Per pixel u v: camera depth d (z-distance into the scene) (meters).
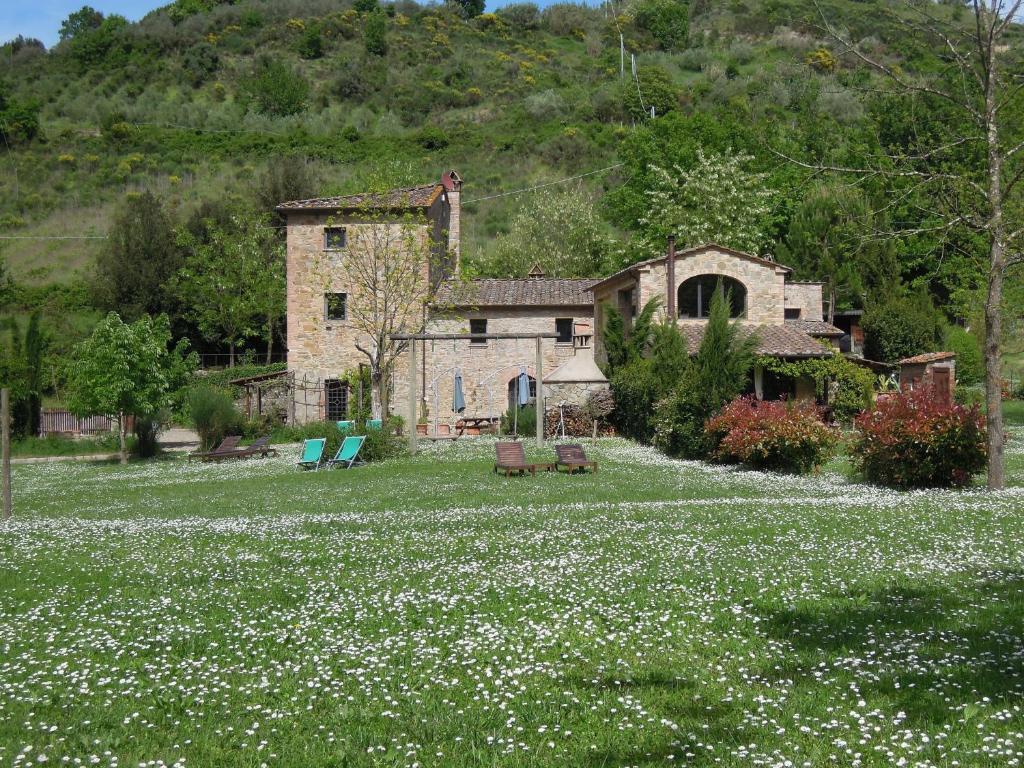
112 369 36.62
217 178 87.94
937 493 19.12
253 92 111.81
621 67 114.25
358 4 141.88
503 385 46.16
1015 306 34.72
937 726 6.00
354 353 45.72
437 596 10.16
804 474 24.25
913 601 9.34
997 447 19.11
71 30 133.75
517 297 46.56
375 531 15.93
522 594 10.23
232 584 11.55
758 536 13.67
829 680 7.00
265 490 25.06
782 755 5.60
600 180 85.12
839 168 19.33
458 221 53.19
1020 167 18.17
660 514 16.64
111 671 7.92
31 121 96.19
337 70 121.44
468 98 113.56
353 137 99.25
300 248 45.62
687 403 28.88
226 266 58.41
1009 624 8.35
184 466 34.38
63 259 72.81
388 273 40.44
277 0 142.00
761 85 78.31
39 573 12.87
